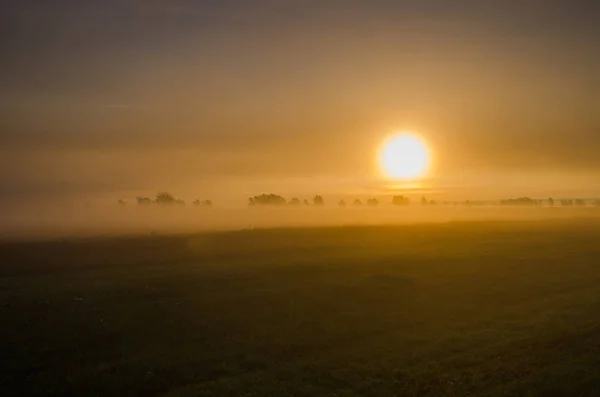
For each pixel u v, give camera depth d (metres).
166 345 25.92
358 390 20.52
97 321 29.20
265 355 24.62
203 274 43.50
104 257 55.31
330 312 32.09
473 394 19.70
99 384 21.23
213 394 20.25
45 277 43.38
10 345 25.34
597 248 62.31
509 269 47.12
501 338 26.72
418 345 25.89
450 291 37.97
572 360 23.05
